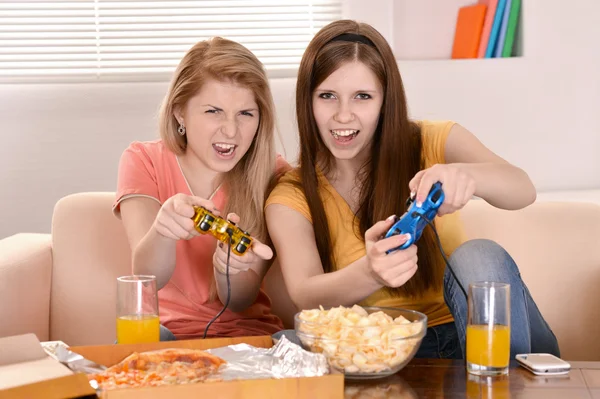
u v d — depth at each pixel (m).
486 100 2.86
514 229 2.00
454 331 1.73
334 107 1.69
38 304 1.95
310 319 1.27
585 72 2.88
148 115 2.81
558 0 2.85
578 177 2.92
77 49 2.83
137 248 1.68
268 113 1.84
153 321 1.39
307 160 1.77
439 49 3.00
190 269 1.87
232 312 1.87
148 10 2.85
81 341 2.00
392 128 1.73
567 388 1.21
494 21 2.86
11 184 2.80
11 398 1.02
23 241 2.07
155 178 1.91
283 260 1.67
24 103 2.78
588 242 1.98
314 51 1.71
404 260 1.36
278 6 2.90
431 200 1.37
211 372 1.17
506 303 1.28
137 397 1.03
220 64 1.77
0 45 2.79
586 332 1.96
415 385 1.23
